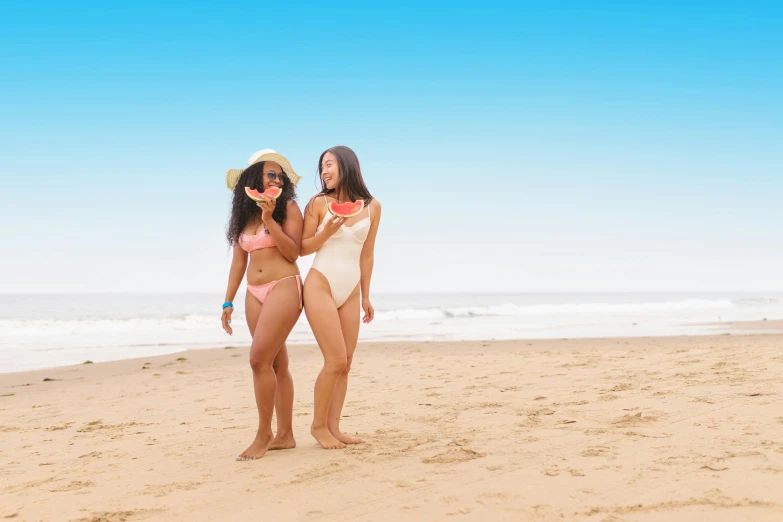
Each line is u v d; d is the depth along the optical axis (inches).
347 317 161.9
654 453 135.5
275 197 144.3
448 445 153.2
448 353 451.5
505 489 114.3
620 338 558.3
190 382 327.3
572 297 4392.2
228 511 110.2
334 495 116.0
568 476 121.0
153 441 178.7
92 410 248.5
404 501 110.6
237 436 181.5
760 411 174.4
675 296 4778.5
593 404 203.3
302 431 184.9
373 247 169.8
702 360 313.4
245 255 163.0
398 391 263.6
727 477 115.7
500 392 245.3
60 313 1454.2
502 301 2950.3
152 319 961.5
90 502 119.3
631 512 100.4
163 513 110.7
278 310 149.2
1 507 118.3
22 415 243.0
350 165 161.6
